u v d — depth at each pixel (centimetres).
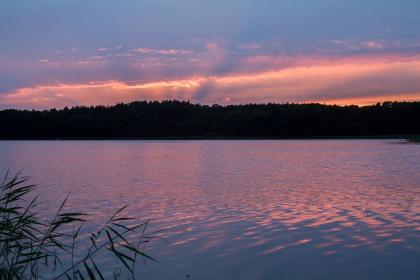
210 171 4581
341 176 3888
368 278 1290
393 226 1852
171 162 5991
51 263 1453
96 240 1709
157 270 1380
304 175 4022
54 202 2616
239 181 3594
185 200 2630
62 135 19275
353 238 1677
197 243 1648
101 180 3822
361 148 9275
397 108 16350
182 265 1418
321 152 7975
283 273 1335
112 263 1448
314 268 1370
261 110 19612
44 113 19688
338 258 1455
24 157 7269
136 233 1812
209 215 2148
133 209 2353
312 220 1995
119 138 19575
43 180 3847
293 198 2634
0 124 19025
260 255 1498
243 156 7119
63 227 1919
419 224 1880
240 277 1312
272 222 1966
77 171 4747
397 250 1523
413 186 3111
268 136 17838
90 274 1232
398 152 7594
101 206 2469
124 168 5091
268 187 3177
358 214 2109
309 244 1608
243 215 2133
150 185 3416
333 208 2278
